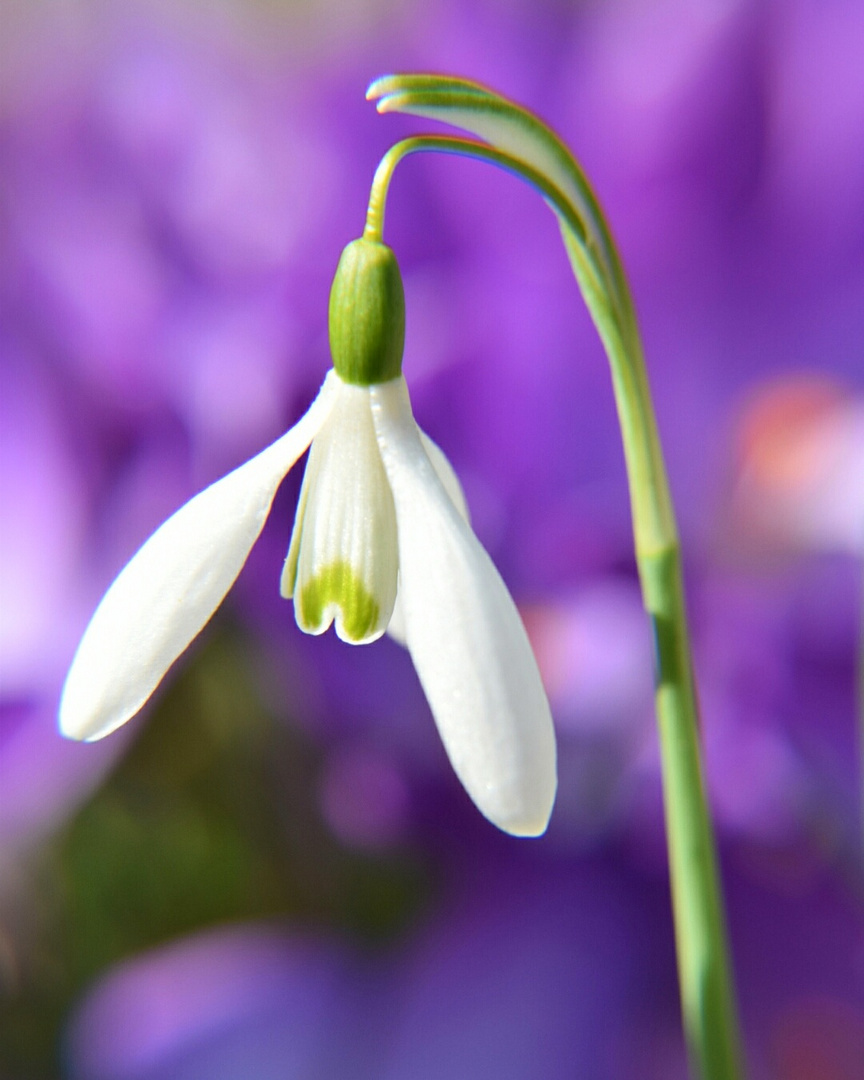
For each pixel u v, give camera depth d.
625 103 0.35
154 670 0.20
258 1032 0.31
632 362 0.21
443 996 0.31
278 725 0.33
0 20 0.43
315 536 0.20
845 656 0.31
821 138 0.34
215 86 0.36
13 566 0.33
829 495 0.32
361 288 0.20
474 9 0.36
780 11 0.34
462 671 0.19
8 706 0.32
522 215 0.33
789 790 0.30
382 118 0.34
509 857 0.32
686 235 0.35
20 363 0.33
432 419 0.32
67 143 0.35
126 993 0.32
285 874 0.33
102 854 0.34
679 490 0.34
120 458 0.33
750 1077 0.30
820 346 0.35
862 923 0.31
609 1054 0.30
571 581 0.32
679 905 0.22
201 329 0.32
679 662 0.21
